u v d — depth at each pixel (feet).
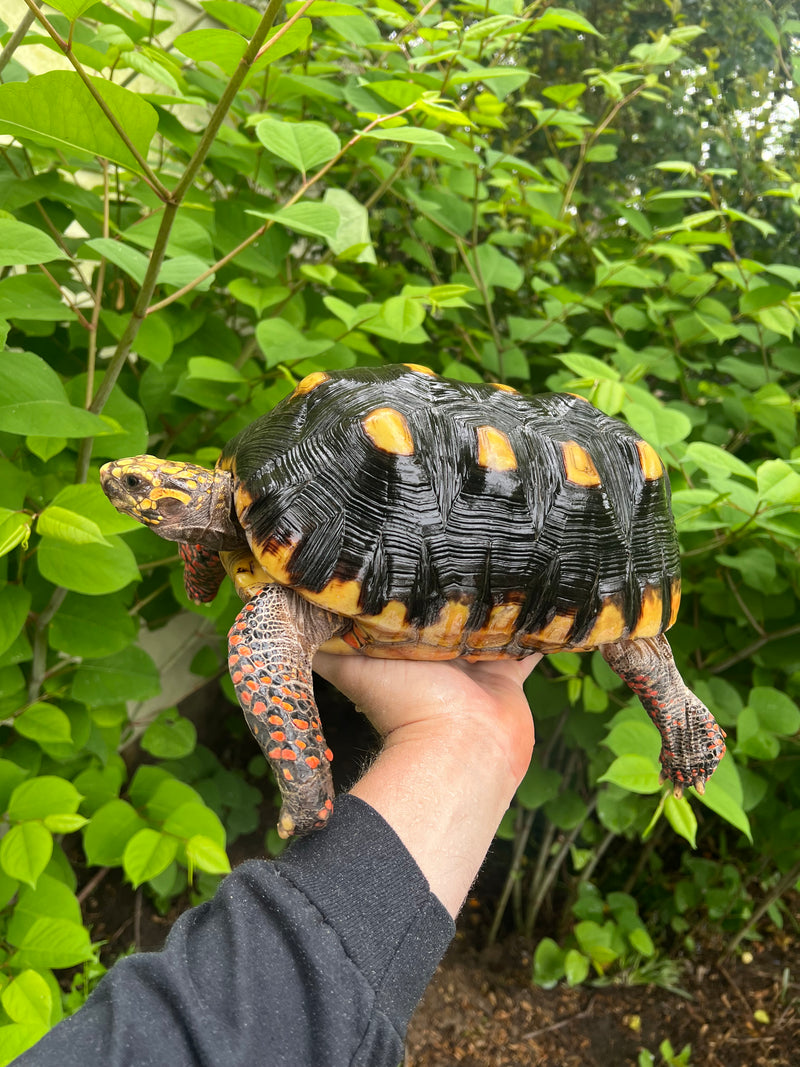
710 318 2.76
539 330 2.85
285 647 1.39
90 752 2.45
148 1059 0.89
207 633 3.46
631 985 3.11
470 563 1.48
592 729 2.77
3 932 2.08
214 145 2.26
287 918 1.04
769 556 2.34
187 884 3.09
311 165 1.79
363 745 3.89
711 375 3.39
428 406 1.57
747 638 2.75
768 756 2.18
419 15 2.31
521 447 1.59
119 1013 0.92
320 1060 0.95
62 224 2.23
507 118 3.91
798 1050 2.88
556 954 3.10
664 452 2.22
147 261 1.68
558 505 1.58
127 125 1.44
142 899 3.06
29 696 2.15
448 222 2.87
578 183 3.93
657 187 3.87
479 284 2.84
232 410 2.38
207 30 1.61
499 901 3.44
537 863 3.35
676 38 2.78
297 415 1.57
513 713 1.63
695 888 3.25
